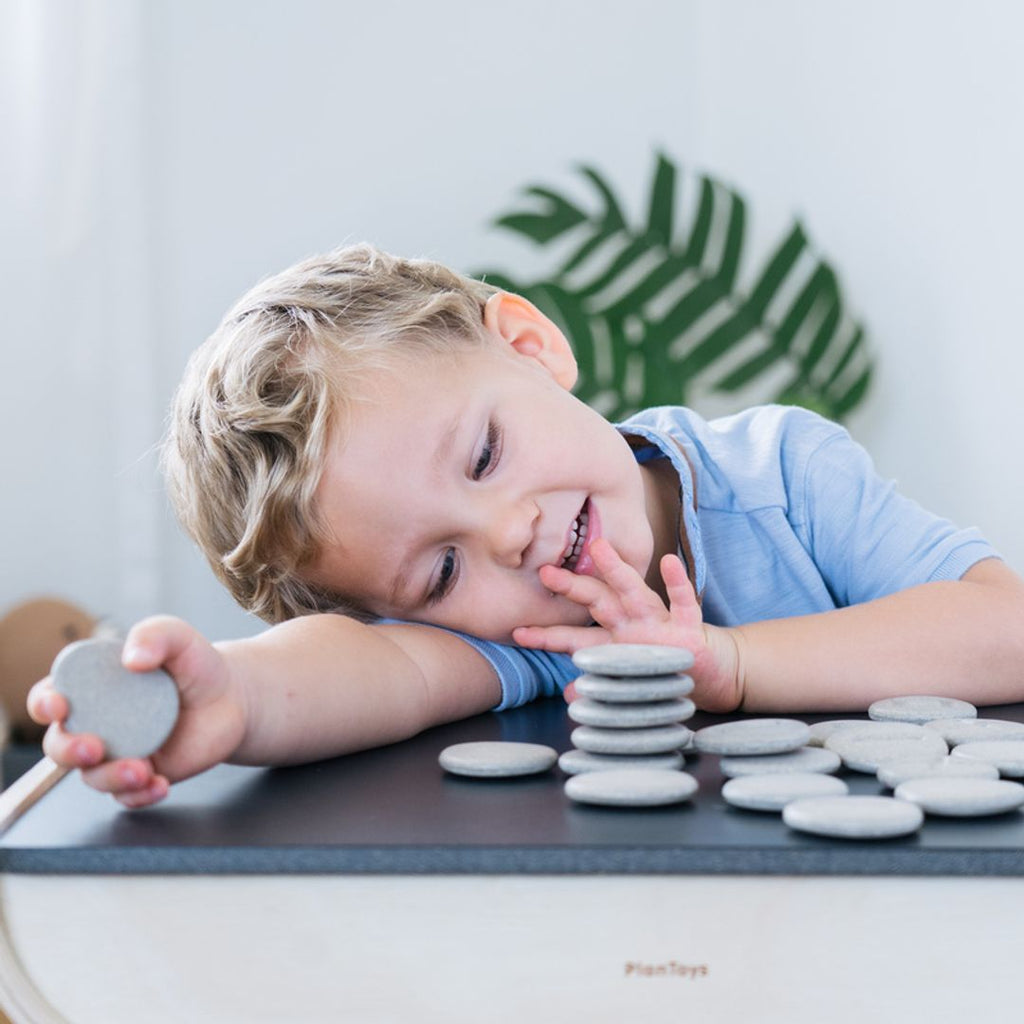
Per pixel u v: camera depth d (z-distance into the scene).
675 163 2.36
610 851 0.40
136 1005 0.41
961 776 0.47
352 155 2.41
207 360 0.81
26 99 2.27
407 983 0.41
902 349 2.07
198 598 2.33
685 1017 0.40
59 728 0.47
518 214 2.23
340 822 0.45
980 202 1.83
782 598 0.92
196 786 0.52
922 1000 0.40
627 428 0.88
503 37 2.44
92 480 2.30
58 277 2.29
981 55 1.80
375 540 0.72
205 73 2.37
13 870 0.41
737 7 2.37
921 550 0.88
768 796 0.44
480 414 0.74
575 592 0.71
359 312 0.78
